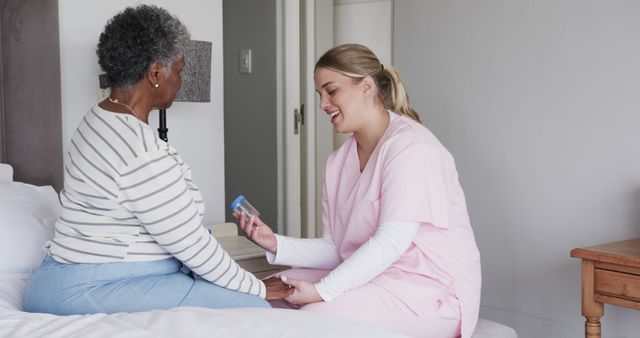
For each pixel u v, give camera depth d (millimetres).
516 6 3100
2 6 2576
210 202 3143
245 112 4191
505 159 3174
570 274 2957
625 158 2771
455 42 3336
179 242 1675
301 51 4102
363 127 2066
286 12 3920
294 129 3994
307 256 2168
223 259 1764
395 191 1884
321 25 4180
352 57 2021
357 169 2125
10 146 2625
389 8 4012
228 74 4266
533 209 3082
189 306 1627
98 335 1353
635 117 2736
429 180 1903
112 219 1681
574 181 2936
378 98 2086
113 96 1778
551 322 3033
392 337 1403
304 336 1350
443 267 1937
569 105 2939
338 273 1876
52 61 2648
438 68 3414
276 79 3979
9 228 2078
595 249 2426
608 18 2799
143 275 1711
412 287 1896
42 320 1496
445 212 1916
